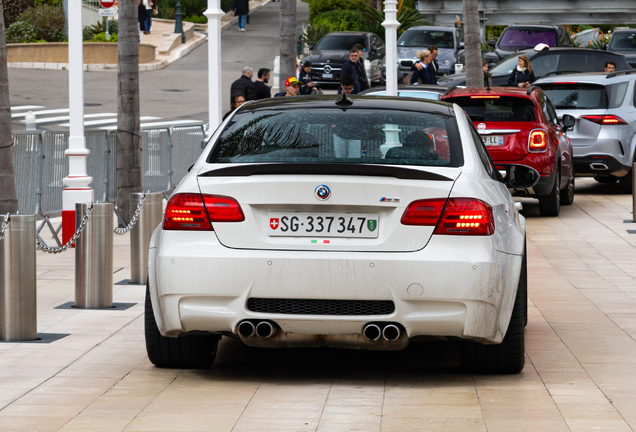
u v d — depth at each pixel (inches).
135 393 274.7
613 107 814.5
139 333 360.8
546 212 738.2
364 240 260.1
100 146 698.2
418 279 256.2
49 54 1966.0
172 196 269.7
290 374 299.6
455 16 2044.8
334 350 335.6
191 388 280.7
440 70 1499.8
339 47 1601.9
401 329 262.2
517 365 290.8
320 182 258.7
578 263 542.3
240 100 754.2
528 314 400.8
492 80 1264.8
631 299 434.9
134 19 703.1
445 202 260.2
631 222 706.2
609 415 250.5
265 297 260.1
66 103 1498.5
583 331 364.2
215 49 762.8
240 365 311.9
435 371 303.4
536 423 243.4
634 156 813.9
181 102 1505.9
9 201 516.1
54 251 394.9
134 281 482.6
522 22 1984.5
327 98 321.1
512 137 681.0
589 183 984.9
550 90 832.9
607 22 1962.4
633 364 310.2
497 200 279.0
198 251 262.5
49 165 620.7
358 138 287.4
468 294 257.3
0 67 511.5
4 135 514.0
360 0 2229.3
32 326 348.5
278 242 261.1
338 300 260.1
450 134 292.7
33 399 268.4
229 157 283.0
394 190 259.0
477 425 241.9
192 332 271.7
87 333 361.1
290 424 243.6
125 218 710.5
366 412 254.2
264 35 2534.5
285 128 294.0
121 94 708.0
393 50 909.2
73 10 622.5
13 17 2262.6
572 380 289.3
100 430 239.1
